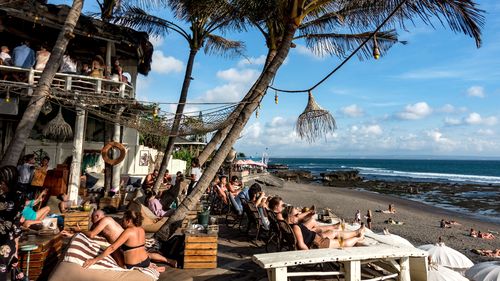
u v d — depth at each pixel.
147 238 6.09
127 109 9.06
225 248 6.67
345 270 4.53
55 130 9.39
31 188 7.89
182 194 10.94
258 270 5.32
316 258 4.31
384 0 6.27
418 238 14.68
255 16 8.98
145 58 12.43
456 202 31.27
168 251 5.64
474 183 54.38
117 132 10.96
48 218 5.77
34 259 4.46
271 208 6.37
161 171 11.48
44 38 10.37
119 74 9.83
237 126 6.60
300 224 5.49
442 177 71.00
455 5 5.05
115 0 11.74
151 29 12.08
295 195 29.52
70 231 6.39
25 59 8.15
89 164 13.16
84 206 7.27
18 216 3.46
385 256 4.59
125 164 14.90
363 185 50.25
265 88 6.73
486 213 24.56
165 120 6.84
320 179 62.91
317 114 6.85
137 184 13.00
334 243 5.36
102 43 10.71
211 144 8.48
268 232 6.98
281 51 6.77
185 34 11.67
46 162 8.28
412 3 5.65
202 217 6.60
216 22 11.34
